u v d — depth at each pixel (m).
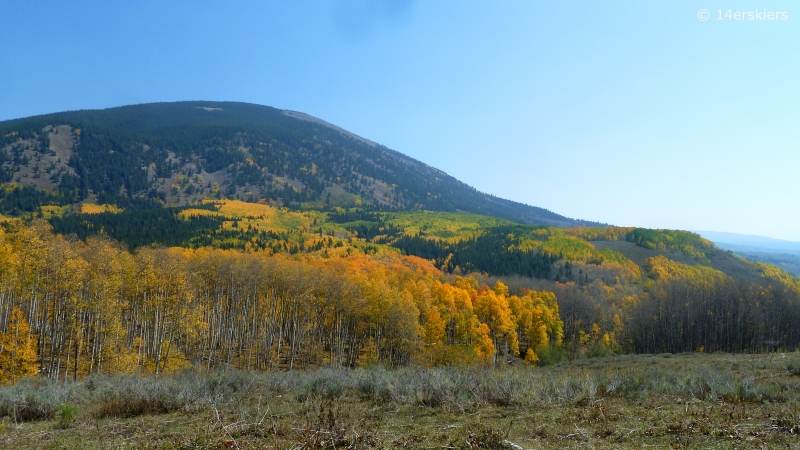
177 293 40.59
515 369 18.39
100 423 11.52
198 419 11.31
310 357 52.47
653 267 132.75
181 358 40.44
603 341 71.75
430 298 61.03
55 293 32.84
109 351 33.22
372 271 76.38
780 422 8.67
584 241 155.00
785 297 74.88
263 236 121.94
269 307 54.69
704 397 12.29
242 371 20.62
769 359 28.80
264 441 8.70
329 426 8.92
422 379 14.91
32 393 14.11
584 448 7.68
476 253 136.25
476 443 8.05
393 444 8.12
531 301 73.00
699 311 73.00
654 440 8.03
